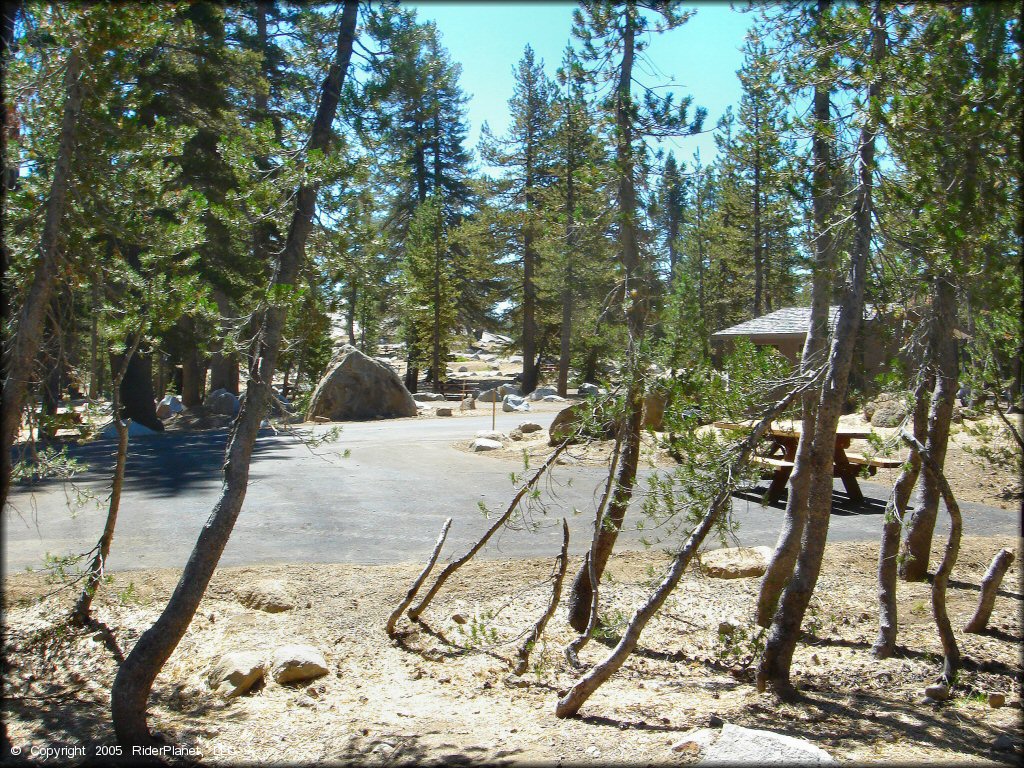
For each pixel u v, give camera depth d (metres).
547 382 51.78
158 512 12.27
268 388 5.98
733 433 5.88
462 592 8.76
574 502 13.20
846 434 13.46
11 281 5.93
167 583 8.70
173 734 5.44
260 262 6.47
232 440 5.84
